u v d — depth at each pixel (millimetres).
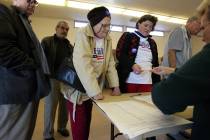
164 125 752
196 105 706
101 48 1393
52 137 2293
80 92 1324
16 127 1195
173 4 5297
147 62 1677
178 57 2078
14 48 1114
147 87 1618
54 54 2287
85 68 1222
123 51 1664
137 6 5430
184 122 785
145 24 1643
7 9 1152
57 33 2426
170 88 623
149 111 930
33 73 1225
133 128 725
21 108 1210
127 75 1619
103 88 1559
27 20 1375
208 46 611
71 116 1411
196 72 584
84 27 1308
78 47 1257
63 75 1364
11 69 1113
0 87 1104
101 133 2514
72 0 4945
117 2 5105
